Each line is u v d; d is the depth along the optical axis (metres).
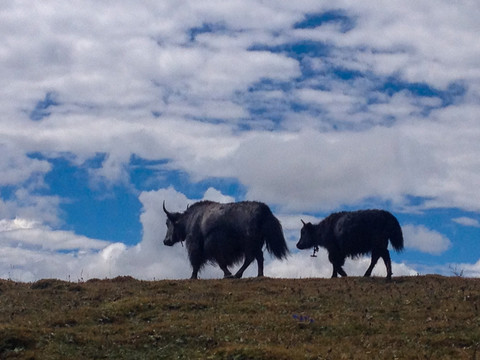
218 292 20.80
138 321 17.95
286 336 16.31
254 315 18.14
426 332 16.61
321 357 14.59
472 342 15.76
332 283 22.20
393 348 15.41
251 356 14.64
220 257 25.28
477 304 18.89
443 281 22.44
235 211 25.02
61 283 22.17
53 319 17.80
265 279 23.02
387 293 20.48
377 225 23.61
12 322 17.56
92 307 19.33
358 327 17.00
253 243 24.44
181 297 20.16
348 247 24.11
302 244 25.28
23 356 15.09
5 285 22.28
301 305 19.12
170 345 15.88
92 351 15.59
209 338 16.12
